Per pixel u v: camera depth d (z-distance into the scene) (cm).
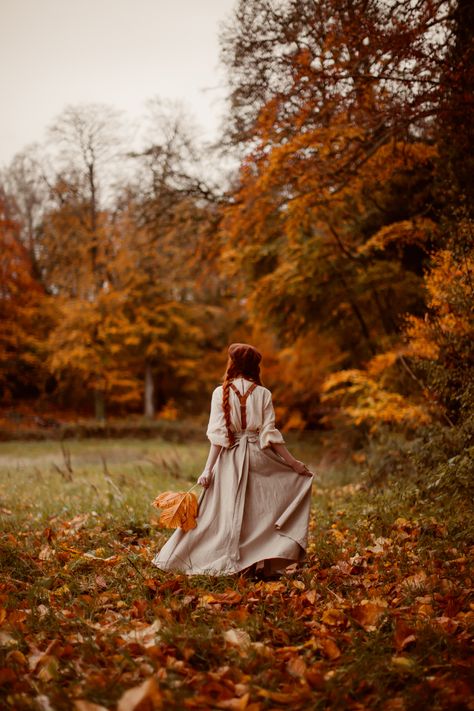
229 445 351
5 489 746
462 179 657
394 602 297
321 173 752
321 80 636
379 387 840
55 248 2308
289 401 1986
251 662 231
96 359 2147
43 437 2034
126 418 2544
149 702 193
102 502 579
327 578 345
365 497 590
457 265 543
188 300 2523
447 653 234
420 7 572
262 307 1218
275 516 341
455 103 600
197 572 331
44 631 263
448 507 463
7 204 2469
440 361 570
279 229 1004
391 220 955
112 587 333
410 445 647
